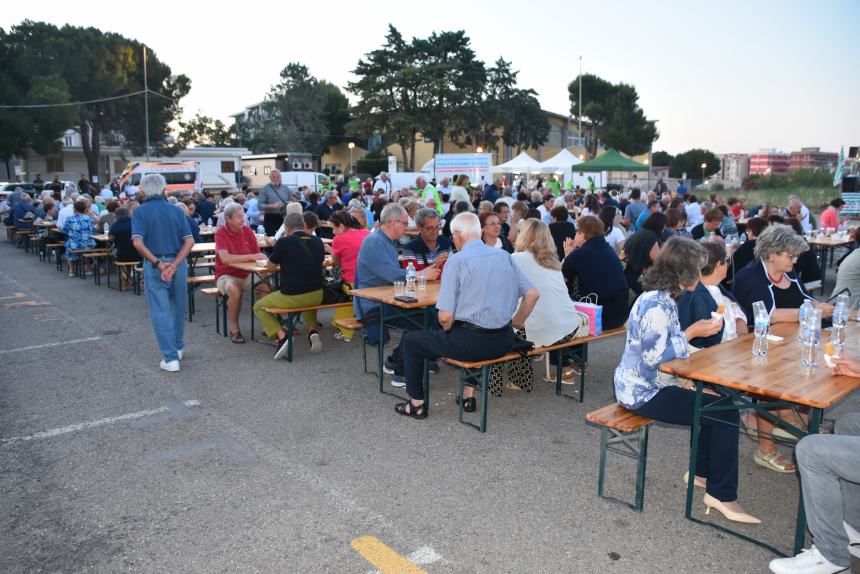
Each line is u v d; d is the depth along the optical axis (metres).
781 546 3.26
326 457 4.24
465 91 50.00
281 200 12.66
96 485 3.84
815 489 2.77
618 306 5.60
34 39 44.62
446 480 3.92
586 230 5.70
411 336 4.73
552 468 4.11
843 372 3.09
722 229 11.21
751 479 4.04
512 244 9.05
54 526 3.38
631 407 3.56
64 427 4.72
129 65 47.12
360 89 52.00
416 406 4.91
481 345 4.43
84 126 46.56
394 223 5.86
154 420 4.87
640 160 60.28
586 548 3.21
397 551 3.16
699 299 3.73
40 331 7.69
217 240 7.25
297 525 3.40
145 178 5.89
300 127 67.88
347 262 6.91
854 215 17.53
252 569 3.01
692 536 3.34
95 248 11.73
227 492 3.75
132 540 3.25
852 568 3.07
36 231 15.16
